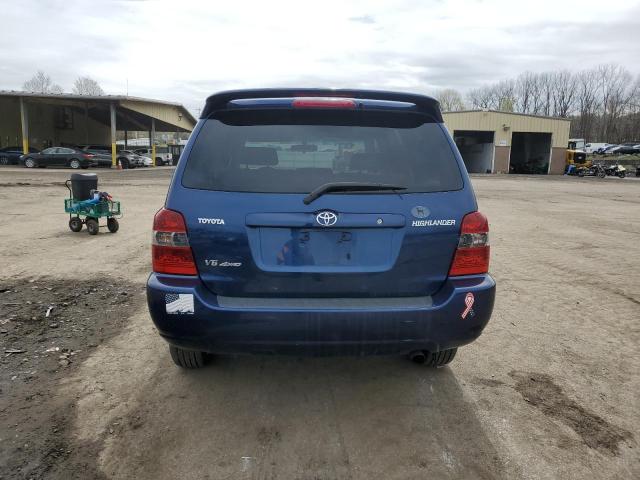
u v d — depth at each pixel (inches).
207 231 108.2
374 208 108.5
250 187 109.1
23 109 1385.3
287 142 112.6
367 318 107.5
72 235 354.0
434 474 102.5
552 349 167.5
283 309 106.9
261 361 153.3
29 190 680.4
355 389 137.2
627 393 138.3
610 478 102.7
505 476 102.6
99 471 100.9
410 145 116.0
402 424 120.3
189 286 109.2
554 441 115.0
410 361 155.9
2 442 108.9
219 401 128.9
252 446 110.3
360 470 103.3
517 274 267.9
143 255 290.5
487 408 128.6
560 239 385.1
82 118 1800.0
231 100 115.5
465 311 112.3
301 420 121.0
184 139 2576.3
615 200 782.5
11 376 139.2
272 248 108.6
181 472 101.3
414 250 110.6
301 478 100.4
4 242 323.0
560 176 1779.0
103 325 179.3
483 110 1859.0
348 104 113.4
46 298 206.7
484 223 115.4
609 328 188.2
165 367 147.8
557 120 1903.3
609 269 282.0
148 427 116.5
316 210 107.1
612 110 3860.7
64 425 116.3
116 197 637.9
